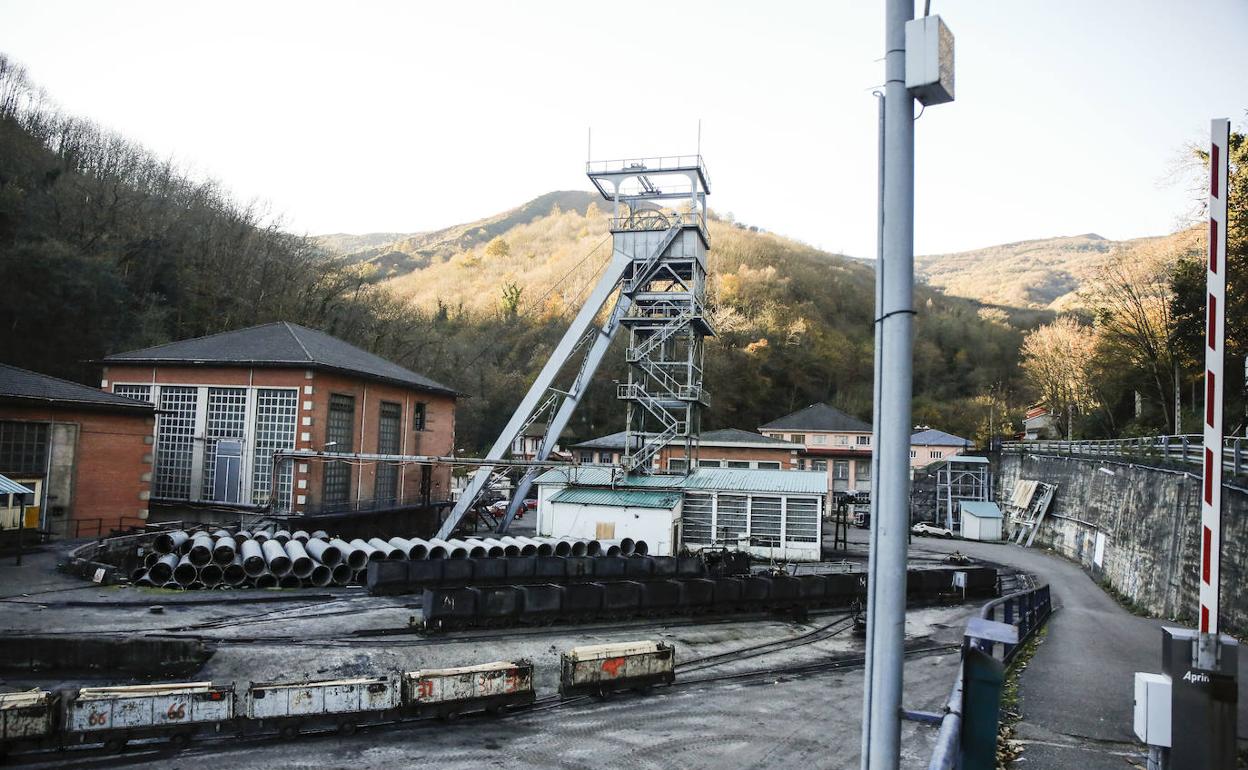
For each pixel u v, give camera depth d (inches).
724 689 725.3
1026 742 458.6
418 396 1876.2
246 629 834.2
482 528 2069.4
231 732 554.9
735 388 3590.1
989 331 4303.6
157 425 1510.8
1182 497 1080.8
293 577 1096.8
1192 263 1689.2
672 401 1716.3
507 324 4160.9
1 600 875.4
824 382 3878.0
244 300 2468.0
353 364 1620.3
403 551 1220.5
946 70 193.9
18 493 1045.2
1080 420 2832.2
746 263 4709.6
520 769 517.7
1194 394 1940.2
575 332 1625.2
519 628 913.5
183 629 816.9
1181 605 1025.5
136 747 532.7
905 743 565.9
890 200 195.9
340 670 729.6
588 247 5659.5
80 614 845.2
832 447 2955.2
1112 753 443.2
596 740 575.8
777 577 1106.1
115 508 1330.0
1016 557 1934.1
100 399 1305.4
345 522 1558.8
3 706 502.3
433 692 603.8
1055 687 598.5
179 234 2454.5
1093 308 2278.5
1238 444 885.8
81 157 2620.6
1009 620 701.9
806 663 844.6
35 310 1845.5
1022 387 4008.4
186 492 1487.5
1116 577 1412.4
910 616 1106.7
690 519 1673.2
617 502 1593.3
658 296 1625.2
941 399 3956.7
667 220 1662.2
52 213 2154.3
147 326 2114.9
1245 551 836.0
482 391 3474.4
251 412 1464.1
